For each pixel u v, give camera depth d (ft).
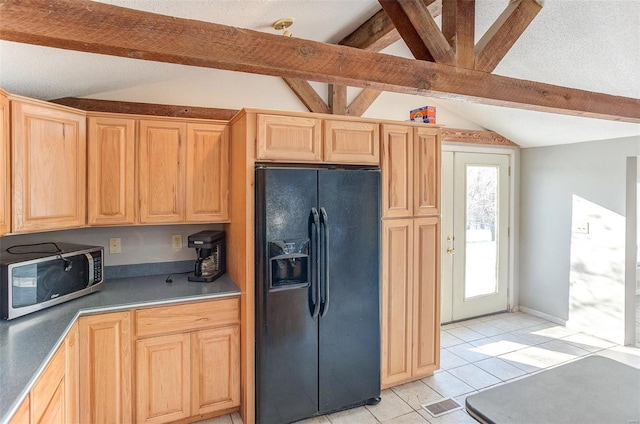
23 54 5.81
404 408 8.45
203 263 8.91
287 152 7.80
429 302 9.66
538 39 9.21
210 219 8.75
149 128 8.18
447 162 13.74
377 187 8.52
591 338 12.39
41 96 8.08
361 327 8.38
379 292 8.61
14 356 4.98
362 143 8.59
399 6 6.73
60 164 7.12
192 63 5.08
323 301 7.80
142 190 8.15
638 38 8.08
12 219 6.28
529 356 11.08
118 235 9.18
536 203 14.53
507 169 14.93
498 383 9.53
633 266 11.87
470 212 14.33
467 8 6.99
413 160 9.30
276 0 6.48
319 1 7.26
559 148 13.65
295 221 7.60
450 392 9.11
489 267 14.82
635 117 9.20
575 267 13.14
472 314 14.46
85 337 6.78
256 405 7.60
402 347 9.25
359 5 8.24
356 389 8.36
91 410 6.81
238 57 5.15
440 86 6.68
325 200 7.89
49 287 6.82
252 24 7.35
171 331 7.45
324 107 11.22
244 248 7.71
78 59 6.46
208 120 8.63
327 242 7.81
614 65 9.04
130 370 7.15
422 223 9.48
